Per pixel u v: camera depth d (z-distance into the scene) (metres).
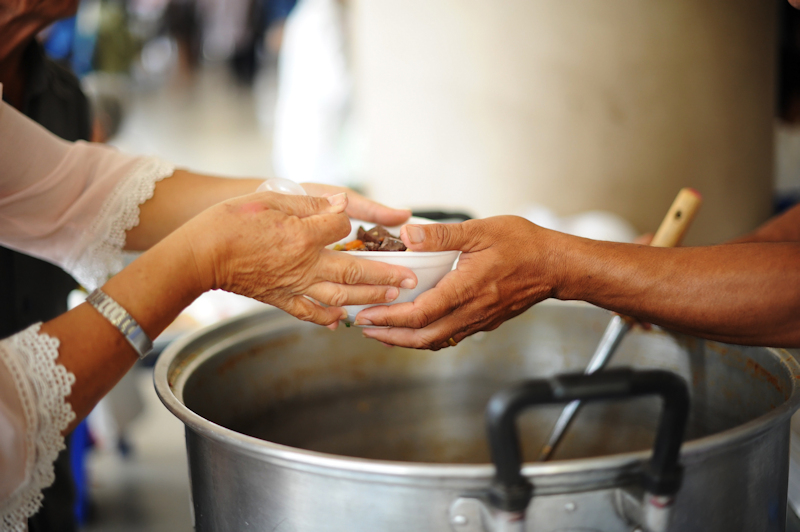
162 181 0.98
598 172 1.90
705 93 1.85
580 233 1.66
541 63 1.86
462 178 2.01
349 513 0.55
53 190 0.91
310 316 0.73
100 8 4.21
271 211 0.66
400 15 2.00
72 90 1.26
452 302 0.72
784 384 0.71
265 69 9.12
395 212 0.96
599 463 0.51
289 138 3.42
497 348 1.04
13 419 0.57
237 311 1.87
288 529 0.58
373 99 2.14
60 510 1.19
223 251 0.64
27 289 1.09
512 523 0.50
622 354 0.96
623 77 1.83
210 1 9.09
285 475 0.57
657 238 0.87
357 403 1.01
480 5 1.87
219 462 0.62
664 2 1.78
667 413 0.50
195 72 10.57
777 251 0.69
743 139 1.93
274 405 0.94
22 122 0.89
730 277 0.69
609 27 1.80
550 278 0.73
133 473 2.00
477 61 1.91
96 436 2.06
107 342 0.62
